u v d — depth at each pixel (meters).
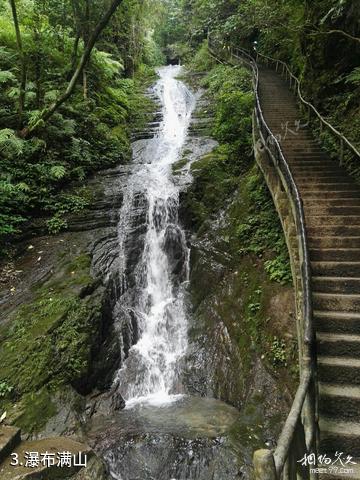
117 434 5.86
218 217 10.33
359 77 10.03
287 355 6.46
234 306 8.09
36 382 6.15
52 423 5.79
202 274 9.34
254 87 14.73
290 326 6.73
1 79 10.21
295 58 17.69
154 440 5.59
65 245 9.28
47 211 10.09
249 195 9.98
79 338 7.02
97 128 13.34
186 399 7.24
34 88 11.51
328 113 11.88
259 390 6.42
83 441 5.63
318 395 4.04
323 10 11.92
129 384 7.56
